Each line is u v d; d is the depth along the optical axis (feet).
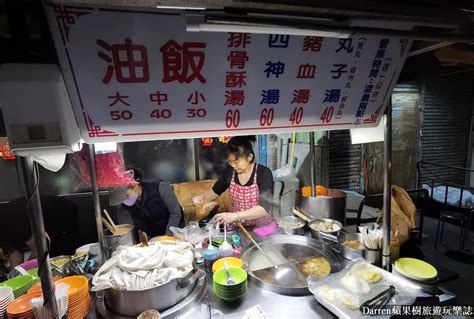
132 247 4.89
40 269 3.29
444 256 14.07
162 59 3.28
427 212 19.17
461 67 5.33
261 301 4.75
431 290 4.76
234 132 4.05
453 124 20.52
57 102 2.84
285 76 3.94
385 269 5.50
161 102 3.51
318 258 6.04
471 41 3.53
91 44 2.97
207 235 7.16
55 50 2.87
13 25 2.67
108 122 3.40
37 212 3.19
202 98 3.67
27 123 2.79
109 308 4.47
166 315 4.25
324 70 4.11
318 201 8.14
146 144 14.32
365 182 17.43
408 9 2.89
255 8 2.72
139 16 3.01
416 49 4.61
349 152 16.96
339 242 6.31
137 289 4.18
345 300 4.41
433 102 19.69
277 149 17.58
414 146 19.79
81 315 4.27
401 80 5.21
